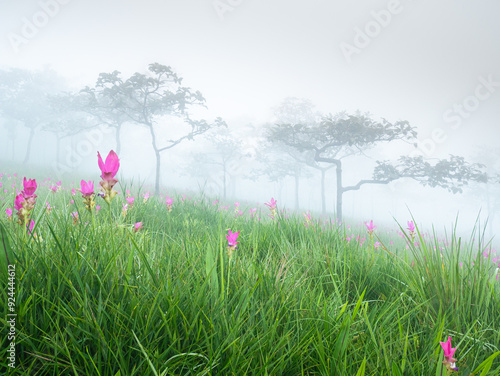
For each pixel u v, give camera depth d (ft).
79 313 5.19
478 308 7.64
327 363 5.42
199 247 9.53
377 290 9.52
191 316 5.73
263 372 4.97
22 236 6.58
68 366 4.68
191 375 4.76
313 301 7.33
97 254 6.98
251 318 6.10
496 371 5.32
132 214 15.10
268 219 18.76
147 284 6.45
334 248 12.21
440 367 4.69
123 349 5.17
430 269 8.71
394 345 6.13
